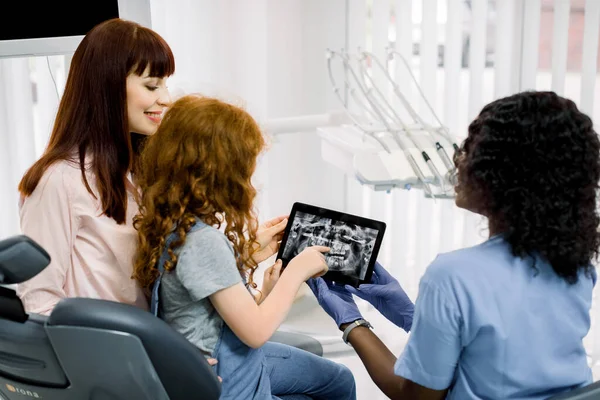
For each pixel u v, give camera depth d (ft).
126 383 4.13
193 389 4.27
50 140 5.45
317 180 9.93
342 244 5.65
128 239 5.29
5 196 9.15
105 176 5.20
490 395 4.30
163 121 4.81
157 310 4.91
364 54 7.75
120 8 7.21
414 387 4.53
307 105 9.62
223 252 4.66
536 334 4.22
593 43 7.79
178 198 4.67
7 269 3.90
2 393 4.56
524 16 8.22
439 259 4.29
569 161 4.01
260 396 5.11
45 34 6.79
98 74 5.19
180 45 8.89
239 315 4.67
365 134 6.97
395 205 9.47
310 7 9.32
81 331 3.95
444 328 4.19
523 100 4.07
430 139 6.96
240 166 4.75
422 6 8.61
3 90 8.82
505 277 4.18
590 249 4.21
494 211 4.18
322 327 8.32
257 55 9.10
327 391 6.02
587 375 4.46
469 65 8.55
